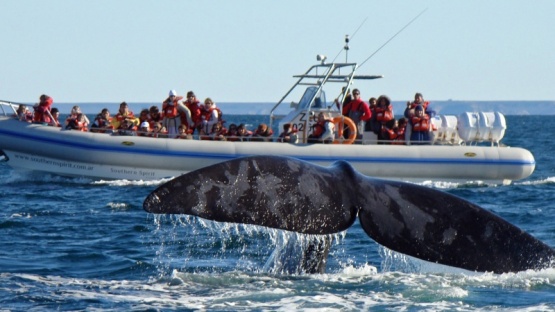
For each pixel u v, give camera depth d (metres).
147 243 48.00
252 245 45.62
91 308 28.25
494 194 85.19
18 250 45.56
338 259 40.62
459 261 26.42
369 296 28.92
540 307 27.41
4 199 75.62
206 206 24.41
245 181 25.25
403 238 26.22
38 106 94.38
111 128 94.75
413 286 30.22
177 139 91.19
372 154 91.62
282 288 29.72
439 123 98.00
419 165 92.69
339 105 95.19
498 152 95.56
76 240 50.12
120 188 85.44
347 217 25.88
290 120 95.25
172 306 28.02
